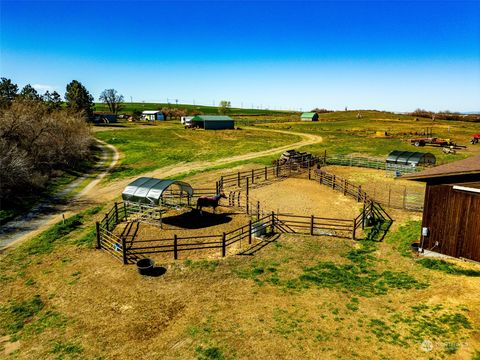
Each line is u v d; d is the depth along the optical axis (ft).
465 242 52.95
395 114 538.06
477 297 41.75
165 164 157.38
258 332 37.11
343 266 54.39
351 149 194.18
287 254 58.80
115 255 57.67
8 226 77.41
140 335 37.50
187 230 69.82
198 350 34.50
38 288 48.37
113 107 479.41
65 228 73.26
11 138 125.90
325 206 87.51
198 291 46.50
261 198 94.99
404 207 85.05
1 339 37.73
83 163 156.46
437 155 165.89
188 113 546.67
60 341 36.91
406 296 44.11
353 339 35.42
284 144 221.05
